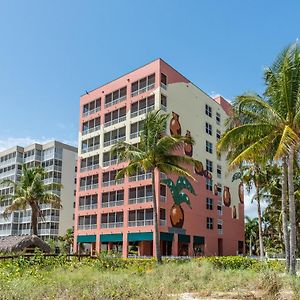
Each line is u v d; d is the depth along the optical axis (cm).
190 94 5750
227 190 6338
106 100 5847
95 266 2325
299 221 4719
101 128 5828
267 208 5256
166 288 1666
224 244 6003
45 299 1295
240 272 2188
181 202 5206
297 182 4403
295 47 2305
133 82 5472
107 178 5569
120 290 1450
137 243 5272
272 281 1709
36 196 4425
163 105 5159
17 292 1262
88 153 5944
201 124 5888
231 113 2545
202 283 1836
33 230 4366
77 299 1309
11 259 2061
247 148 2316
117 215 5288
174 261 3231
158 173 4900
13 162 8569
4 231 8262
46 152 8244
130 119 5419
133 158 3412
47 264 2128
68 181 8138
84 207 5791
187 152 5444
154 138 3400
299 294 1556
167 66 5350
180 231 5094
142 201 4997
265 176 4403
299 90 2258
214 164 6081
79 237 5728
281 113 2316
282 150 1988
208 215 5728
